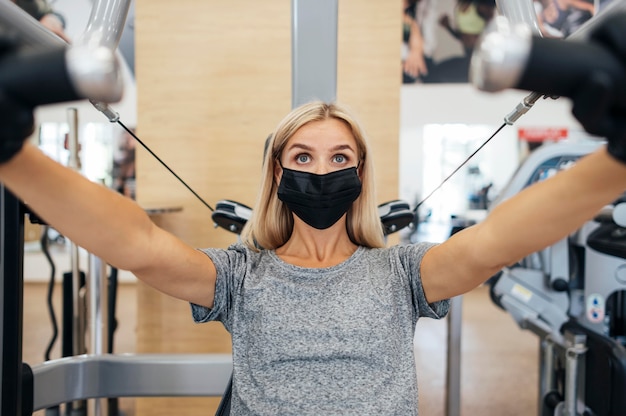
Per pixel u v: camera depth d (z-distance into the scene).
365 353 0.90
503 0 0.71
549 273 2.27
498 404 2.95
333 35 1.18
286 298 0.95
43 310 5.15
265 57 2.28
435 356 3.91
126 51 3.53
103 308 1.98
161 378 1.43
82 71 0.38
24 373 1.18
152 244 0.81
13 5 0.51
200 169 2.31
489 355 3.91
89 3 4.37
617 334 2.35
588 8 5.32
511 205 0.71
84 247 0.73
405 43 6.47
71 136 1.95
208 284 0.95
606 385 1.83
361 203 1.10
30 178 0.60
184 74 2.29
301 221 1.07
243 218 1.31
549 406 2.10
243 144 2.31
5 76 0.39
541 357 2.27
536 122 6.84
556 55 0.39
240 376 0.93
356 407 0.87
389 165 2.27
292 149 1.01
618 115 0.41
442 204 6.84
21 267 1.08
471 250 0.81
